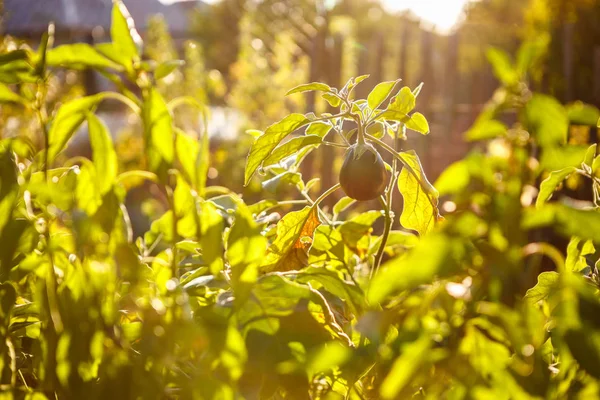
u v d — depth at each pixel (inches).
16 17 834.2
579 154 28.0
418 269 25.5
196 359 34.7
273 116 467.5
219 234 34.1
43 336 35.7
